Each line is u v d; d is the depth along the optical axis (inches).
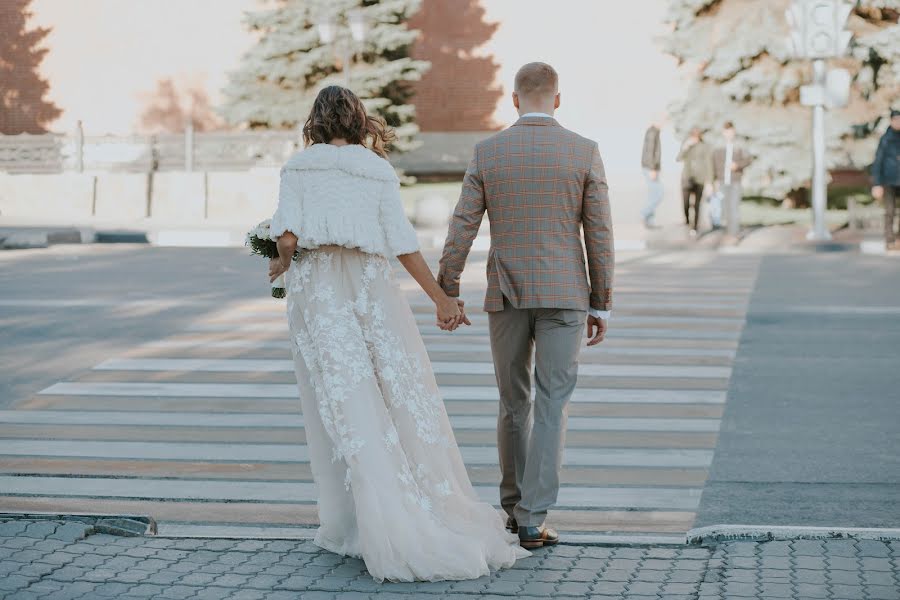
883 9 1008.2
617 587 163.6
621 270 613.3
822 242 723.4
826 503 224.5
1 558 171.9
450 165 1392.7
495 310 188.4
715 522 214.4
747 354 378.6
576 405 310.0
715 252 709.9
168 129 1439.5
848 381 335.9
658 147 850.1
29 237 765.3
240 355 378.6
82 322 442.0
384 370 177.2
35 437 276.2
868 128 994.1
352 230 174.6
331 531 179.6
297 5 1120.2
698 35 1010.7
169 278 579.8
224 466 252.1
